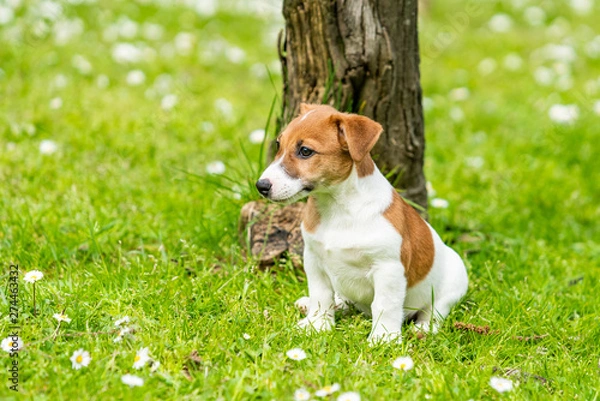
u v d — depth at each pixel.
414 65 7.12
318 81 7.04
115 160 9.15
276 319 5.87
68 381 4.65
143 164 9.20
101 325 5.48
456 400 4.75
